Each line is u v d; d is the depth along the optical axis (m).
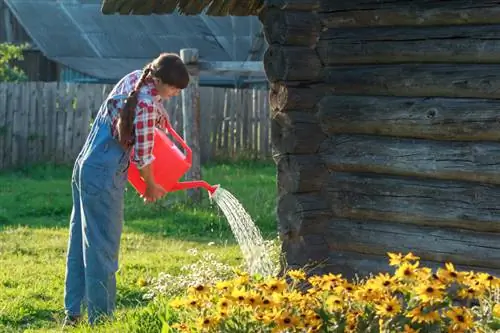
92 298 10.45
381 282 7.38
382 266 10.54
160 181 10.63
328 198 10.84
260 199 20.42
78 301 10.72
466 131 9.74
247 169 28.16
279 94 10.82
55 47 36.00
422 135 10.09
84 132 27.58
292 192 10.87
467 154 9.78
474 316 7.93
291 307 7.54
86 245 10.42
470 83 9.72
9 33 42.88
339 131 10.70
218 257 14.66
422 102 10.06
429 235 10.14
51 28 36.56
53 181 24.88
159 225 18.36
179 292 11.23
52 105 27.39
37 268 14.27
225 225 18.41
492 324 7.27
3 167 26.83
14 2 37.09
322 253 10.91
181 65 10.34
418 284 7.39
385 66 10.41
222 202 10.73
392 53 10.28
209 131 29.31
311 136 10.82
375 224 10.54
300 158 10.84
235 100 29.81
